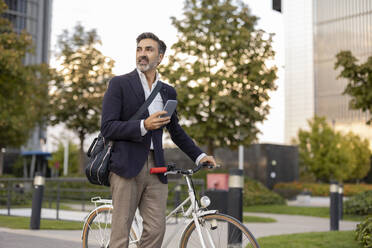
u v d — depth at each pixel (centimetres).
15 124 1988
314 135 4066
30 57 5453
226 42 1664
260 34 1655
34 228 755
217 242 276
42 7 5775
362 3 7112
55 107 2239
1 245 536
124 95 278
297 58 8594
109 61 2281
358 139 5244
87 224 337
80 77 2225
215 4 1720
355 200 1351
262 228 939
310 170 4081
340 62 1457
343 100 7188
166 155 2548
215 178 1084
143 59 282
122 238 279
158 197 285
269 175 2695
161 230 285
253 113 1680
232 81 1645
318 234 657
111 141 277
